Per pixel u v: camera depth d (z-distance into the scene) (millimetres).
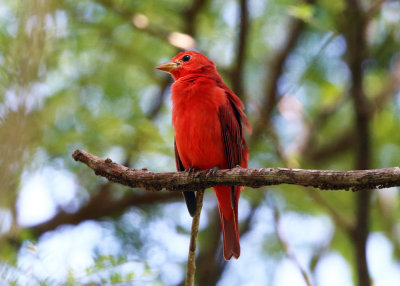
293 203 13383
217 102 8375
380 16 14258
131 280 7223
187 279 6941
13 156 4262
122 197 13336
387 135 15062
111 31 13430
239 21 12594
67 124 12266
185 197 8539
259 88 15625
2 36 6852
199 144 8344
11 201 4410
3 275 6672
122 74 13945
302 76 14688
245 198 12969
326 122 16047
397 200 14445
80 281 6977
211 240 13375
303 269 10727
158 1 13703
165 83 14055
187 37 12688
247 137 13508
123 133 11797
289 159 12227
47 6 4656
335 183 5645
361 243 11250
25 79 4484
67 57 13039
